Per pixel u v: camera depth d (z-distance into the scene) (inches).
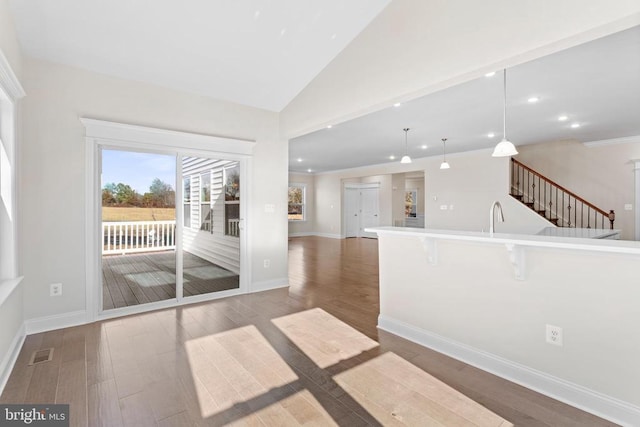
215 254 157.4
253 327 119.3
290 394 77.4
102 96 124.6
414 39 101.7
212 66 130.3
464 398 75.7
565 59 111.7
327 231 459.8
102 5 95.0
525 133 224.7
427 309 104.2
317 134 224.2
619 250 61.6
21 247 107.3
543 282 78.1
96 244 124.0
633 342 65.6
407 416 69.2
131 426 65.8
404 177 435.2
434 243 100.9
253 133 167.3
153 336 110.3
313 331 115.8
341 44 127.0
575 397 72.9
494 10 82.6
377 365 91.4
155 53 118.3
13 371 86.4
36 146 111.3
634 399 65.5
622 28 67.7
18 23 96.6
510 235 86.0
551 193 275.9
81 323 120.9
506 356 85.1
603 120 190.4
